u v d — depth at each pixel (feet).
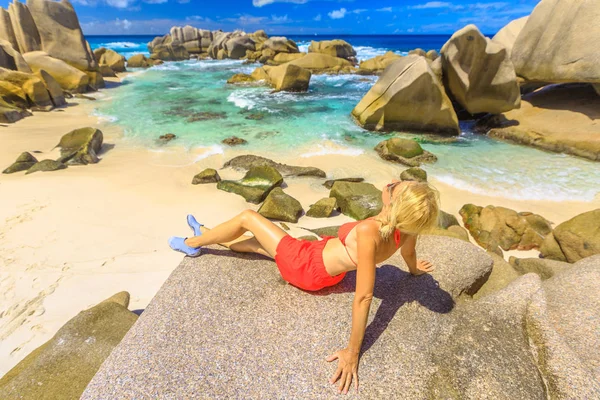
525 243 20.75
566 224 18.38
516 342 8.20
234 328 8.56
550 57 41.11
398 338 8.43
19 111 42.91
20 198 23.54
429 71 38.17
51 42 63.41
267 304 9.33
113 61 90.17
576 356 7.64
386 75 42.24
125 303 13.82
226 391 7.12
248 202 25.09
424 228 7.12
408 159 33.30
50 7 62.49
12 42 61.67
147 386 7.12
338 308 9.23
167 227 21.09
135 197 24.68
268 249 9.91
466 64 40.09
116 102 55.16
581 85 44.98
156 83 74.33
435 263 11.35
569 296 9.91
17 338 13.12
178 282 10.00
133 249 18.76
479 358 7.78
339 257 8.69
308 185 28.43
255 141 37.96
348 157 34.27
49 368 9.56
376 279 10.61
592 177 29.99
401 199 7.04
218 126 43.11
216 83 75.36
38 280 16.15
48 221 20.95
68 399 8.77
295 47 114.01
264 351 8.00
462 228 21.16
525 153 36.01
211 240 10.65
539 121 40.50
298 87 66.54
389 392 7.14
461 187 28.45
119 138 37.93
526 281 9.89
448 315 9.36
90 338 10.55
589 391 6.90
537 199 26.50
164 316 8.82
